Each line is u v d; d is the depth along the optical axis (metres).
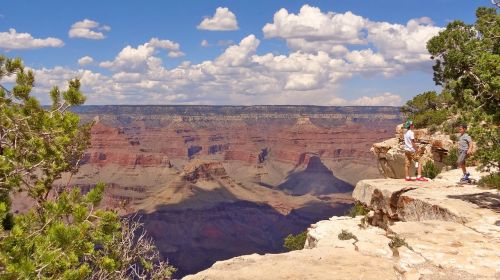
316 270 7.73
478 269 7.74
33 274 7.85
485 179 14.79
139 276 10.86
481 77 11.23
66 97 10.46
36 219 9.59
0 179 9.18
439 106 33.78
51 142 10.23
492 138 12.38
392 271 7.72
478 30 12.64
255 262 8.40
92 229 9.27
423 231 10.10
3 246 7.89
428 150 28.06
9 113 9.81
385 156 30.81
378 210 15.41
